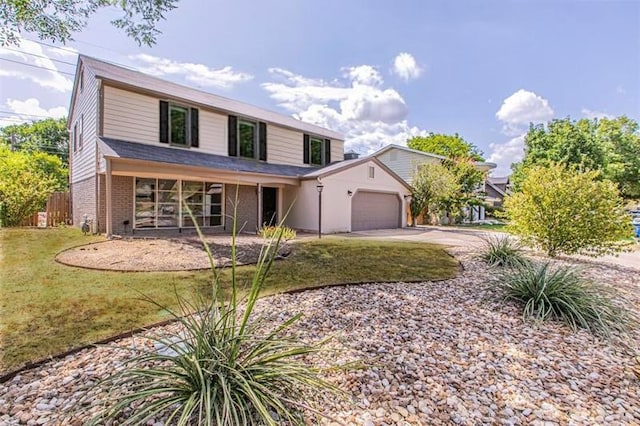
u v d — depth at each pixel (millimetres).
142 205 10414
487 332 3551
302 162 15922
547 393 2508
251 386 2021
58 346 2957
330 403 2238
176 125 11539
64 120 32375
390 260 7379
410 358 2924
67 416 2029
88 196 11125
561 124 23484
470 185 21438
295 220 14375
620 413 2293
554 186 7781
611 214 7379
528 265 5395
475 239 11742
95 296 4375
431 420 2143
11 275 5359
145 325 3445
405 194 18000
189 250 7480
